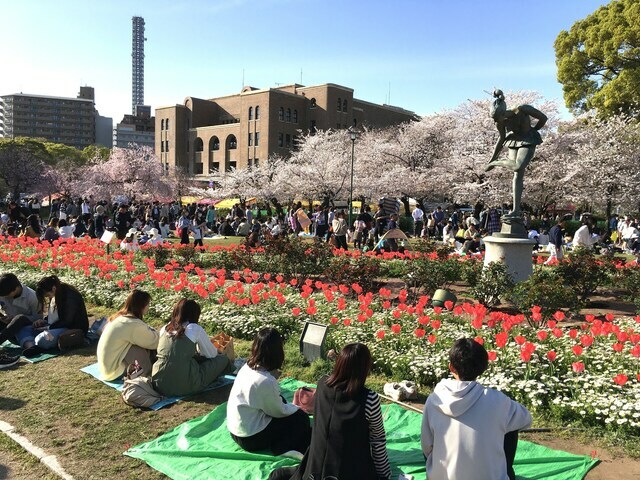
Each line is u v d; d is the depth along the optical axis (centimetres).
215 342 625
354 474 325
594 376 525
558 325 821
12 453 433
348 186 3659
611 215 3259
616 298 1077
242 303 797
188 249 1412
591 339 550
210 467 401
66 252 1319
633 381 532
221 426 470
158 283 957
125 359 580
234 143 6819
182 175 6259
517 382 526
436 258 1251
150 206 3112
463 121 3469
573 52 3288
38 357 673
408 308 739
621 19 2944
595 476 395
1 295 734
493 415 310
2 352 658
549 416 496
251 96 6391
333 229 1850
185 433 454
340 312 803
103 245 1650
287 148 6469
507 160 1081
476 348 323
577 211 3847
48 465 411
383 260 1387
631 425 452
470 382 320
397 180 3422
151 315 873
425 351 627
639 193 2883
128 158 4897
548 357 541
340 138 4512
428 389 567
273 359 423
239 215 2934
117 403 531
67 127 14725
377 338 666
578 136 2952
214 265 1372
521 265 1038
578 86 3362
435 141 3744
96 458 422
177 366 528
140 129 15538
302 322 781
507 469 324
